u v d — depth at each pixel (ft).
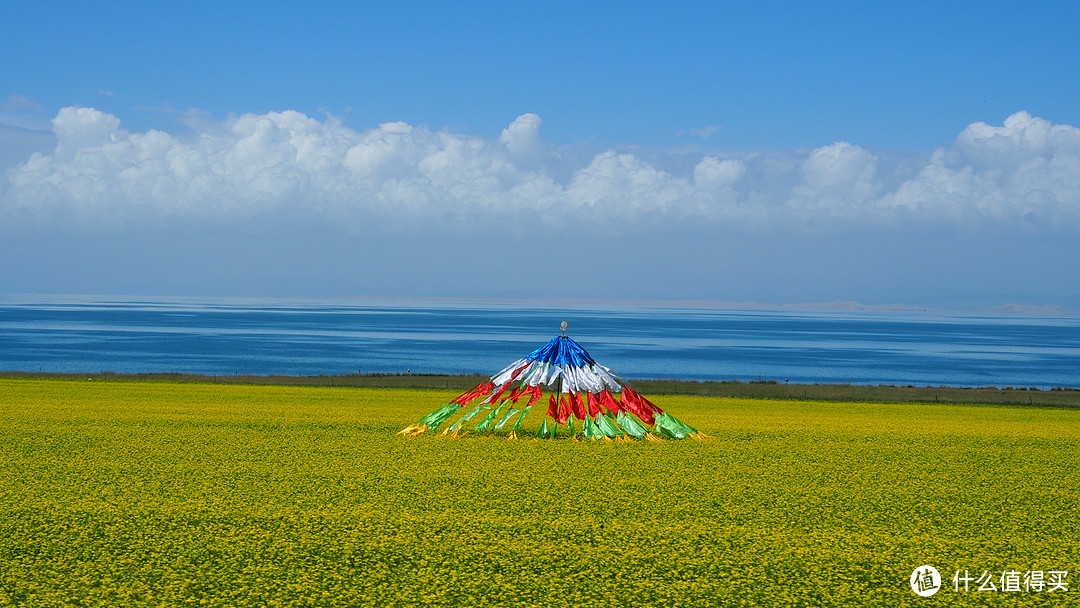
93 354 406.00
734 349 566.36
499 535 54.08
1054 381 361.71
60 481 68.39
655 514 60.13
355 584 44.73
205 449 85.61
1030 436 109.19
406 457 82.28
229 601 42.11
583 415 98.12
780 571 48.03
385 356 424.05
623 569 47.83
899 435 107.45
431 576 46.11
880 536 55.31
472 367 358.23
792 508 62.69
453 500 63.41
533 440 95.14
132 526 54.85
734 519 59.16
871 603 43.57
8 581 44.19
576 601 42.93
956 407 155.43
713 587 45.27
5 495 62.95
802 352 546.67
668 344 616.80
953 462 85.40
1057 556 51.60
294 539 52.54
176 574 45.75
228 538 52.54
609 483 70.64
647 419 99.19
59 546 50.21
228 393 154.10
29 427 100.07
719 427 112.57
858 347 627.87
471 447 89.40
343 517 57.93
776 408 146.00
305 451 85.15
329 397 150.51
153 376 200.03
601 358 457.68
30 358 375.04
